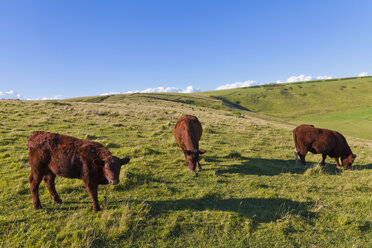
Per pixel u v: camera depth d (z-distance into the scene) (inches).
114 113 882.1
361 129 1991.9
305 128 400.2
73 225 170.9
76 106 1074.7
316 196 253.1
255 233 179.5
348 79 6712.6
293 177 325.1
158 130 612.7
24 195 216.1
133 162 326.0
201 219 193.0
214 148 461.7
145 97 3912.4
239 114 2079.2
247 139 600.1
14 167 282.4
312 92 5452.8
